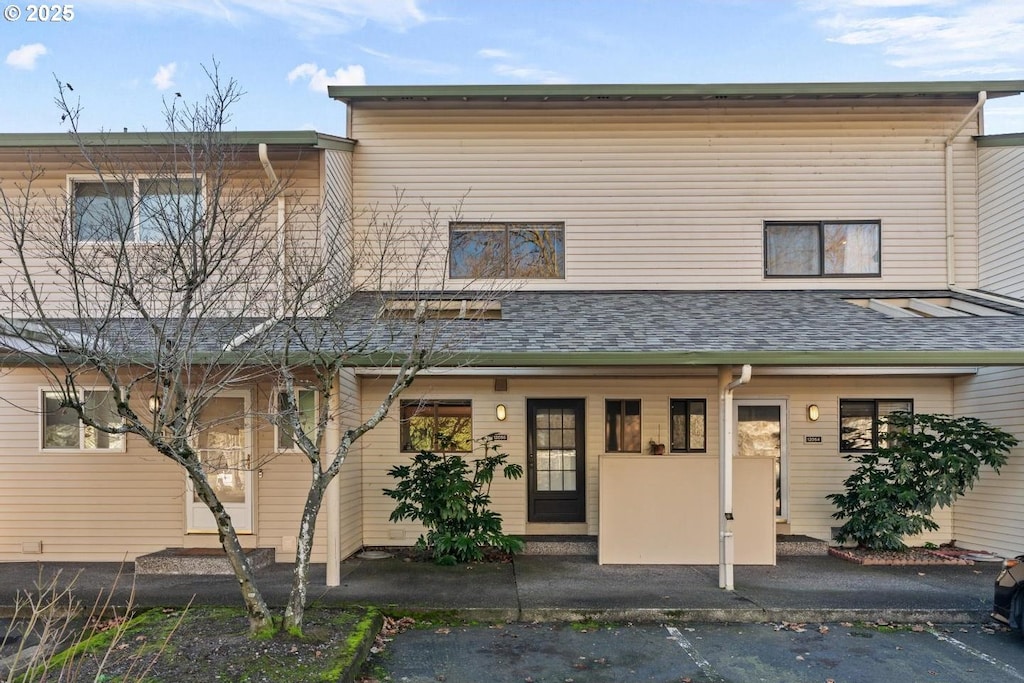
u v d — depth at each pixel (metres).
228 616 6.06
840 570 8.18
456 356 7.00
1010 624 5.99
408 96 10.13
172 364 5.16
